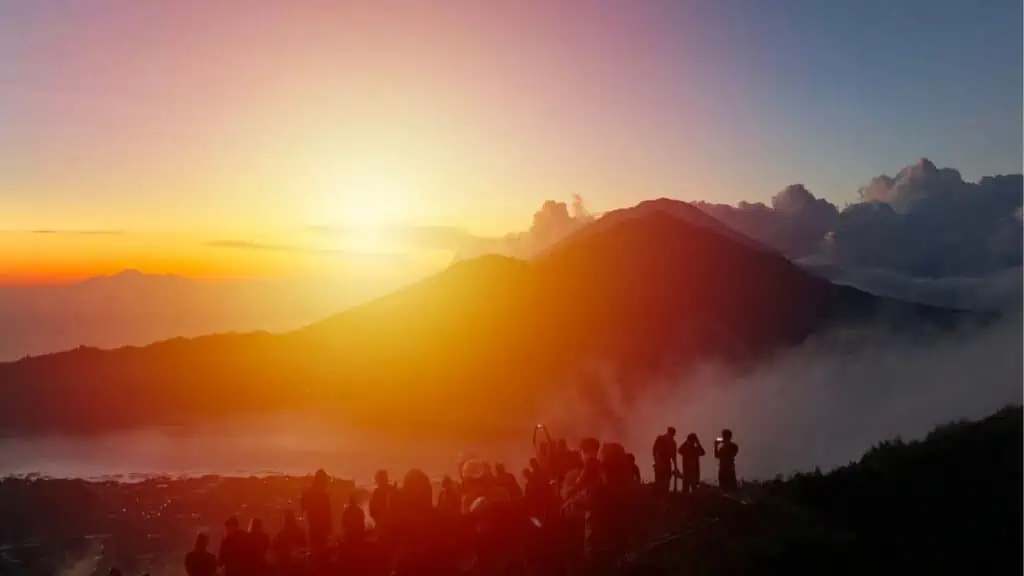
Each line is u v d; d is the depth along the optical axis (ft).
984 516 50.42
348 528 44.11
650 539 47.55
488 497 37.63
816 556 46.21
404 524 37.78
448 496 39.47
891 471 60.80
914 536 49.32
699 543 47.21
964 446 63.00
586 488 43.45
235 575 42.93
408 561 36.83
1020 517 49.60
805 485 61.26
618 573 40.47
